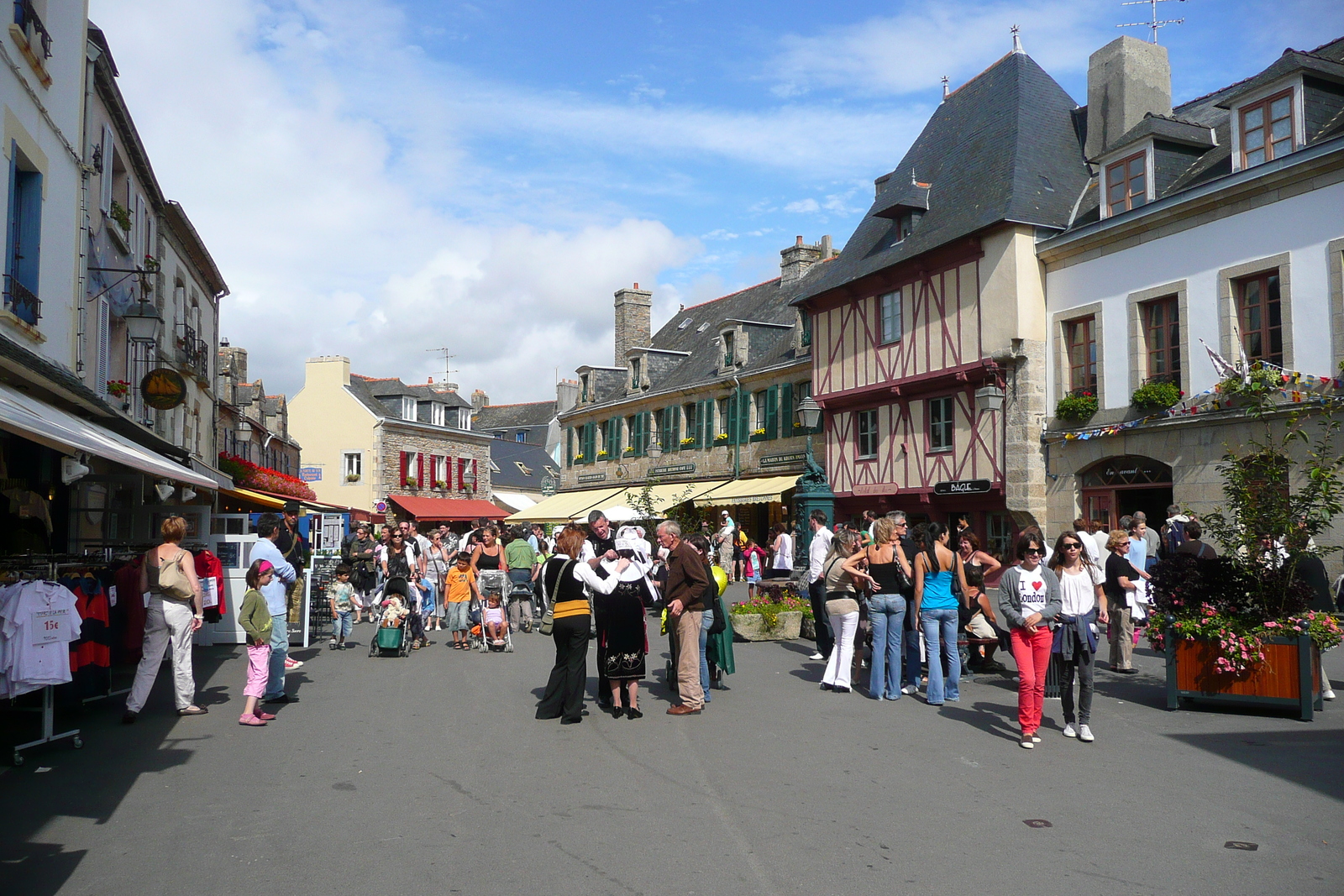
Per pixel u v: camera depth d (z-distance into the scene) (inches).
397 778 254.1
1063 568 305.4
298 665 434.0
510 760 274.2
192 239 823.1
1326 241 594.9
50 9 436.5
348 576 552.1
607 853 195.2
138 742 294.7
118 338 607.8
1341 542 553.3
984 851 196.4
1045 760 274.7
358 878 181.3
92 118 517.3
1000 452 819.4
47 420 282.2
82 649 313.1
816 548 469.1
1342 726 313.4
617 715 339.9
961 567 376.8
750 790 242.5
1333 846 199.3
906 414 933.2
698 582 341.4
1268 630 330.0
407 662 482.3
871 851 196.9
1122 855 194.4
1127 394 727.7
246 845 200.1
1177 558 351.3
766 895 173.3
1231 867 187.2
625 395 1525.6
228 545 543.5
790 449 1144.8
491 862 190.2
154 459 345.4
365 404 1918.1
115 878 180.9
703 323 1573.6
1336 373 587.2
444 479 2028.8
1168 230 698.8
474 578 534.0
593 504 1465.3
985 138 920.3
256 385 1659.7
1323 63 619.2
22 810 224.1
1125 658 427.2
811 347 1078.4
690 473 1342.3
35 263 418.0
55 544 448.1
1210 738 300.2
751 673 436.5
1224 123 790.5
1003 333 807.1
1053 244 788.0
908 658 394.3
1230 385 625.0
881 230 1008.9
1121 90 845.2
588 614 333.7
